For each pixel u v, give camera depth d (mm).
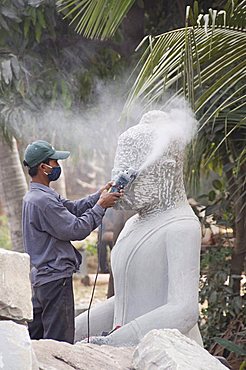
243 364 7285
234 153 7488
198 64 4992
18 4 7863
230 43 5312
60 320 5727
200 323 8398
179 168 5285
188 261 5039
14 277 3652
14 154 11336
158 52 5305
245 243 7996
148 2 8688
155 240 5160
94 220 5551
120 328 5008
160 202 5246
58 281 5727
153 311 4996
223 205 8062
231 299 8031
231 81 5559
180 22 8445
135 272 5207
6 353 3191
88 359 3945
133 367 3916
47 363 3762
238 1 5820
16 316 3615
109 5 5598
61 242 5773
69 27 8289
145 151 5195
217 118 6816
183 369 3658
